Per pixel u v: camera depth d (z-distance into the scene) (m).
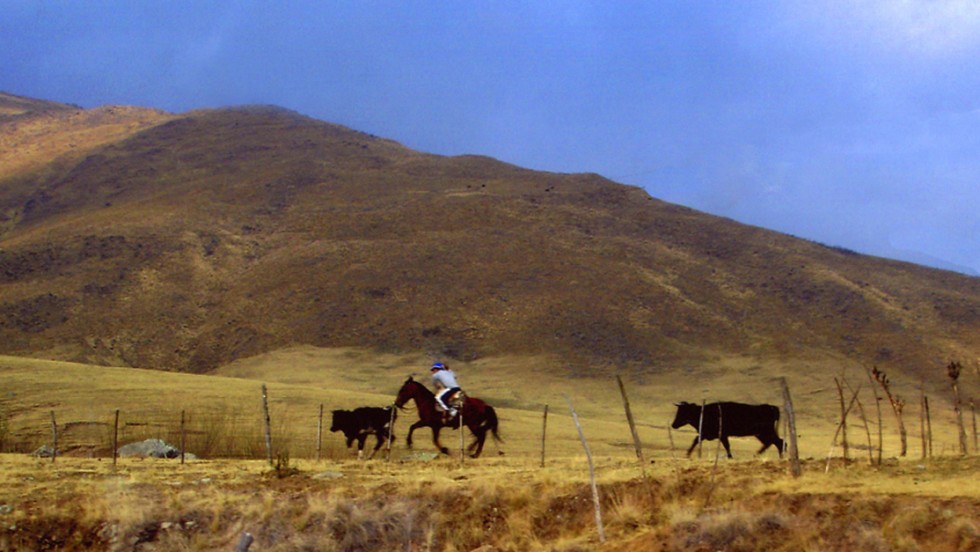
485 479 17.86
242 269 112.12
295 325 93.44
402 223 120.69
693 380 77.62
